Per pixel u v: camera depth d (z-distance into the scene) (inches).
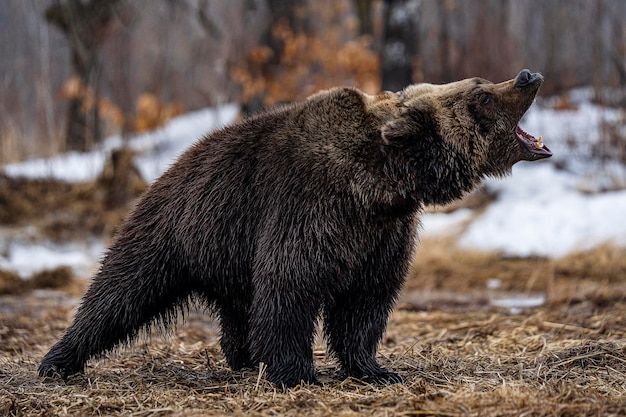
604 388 346.9
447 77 1128.2
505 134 369.1
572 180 888.9
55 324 558.9
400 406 318.7
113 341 393.4
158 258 387.9
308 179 357.4
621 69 998.4
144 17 1411.2
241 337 410.0
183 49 1536.7
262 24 1069.1
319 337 479.8
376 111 365.1
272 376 360.8
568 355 411.2
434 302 645.9
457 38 1295.5
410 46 1008.2
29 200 920.3
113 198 930.1
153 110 1133.7
